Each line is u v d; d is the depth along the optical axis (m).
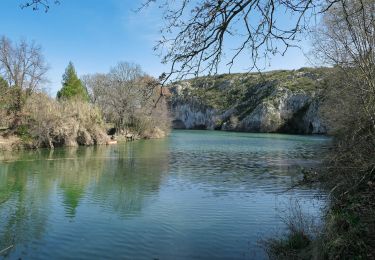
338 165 11.80
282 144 54.44
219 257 11.21
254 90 122.94
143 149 45.00
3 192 20.34
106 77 70.06
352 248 8.09
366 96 15.89
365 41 14.69
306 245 10.91
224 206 17.05
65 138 46.97
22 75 49.34
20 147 42.12
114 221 14.98
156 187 21.59
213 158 36.06
